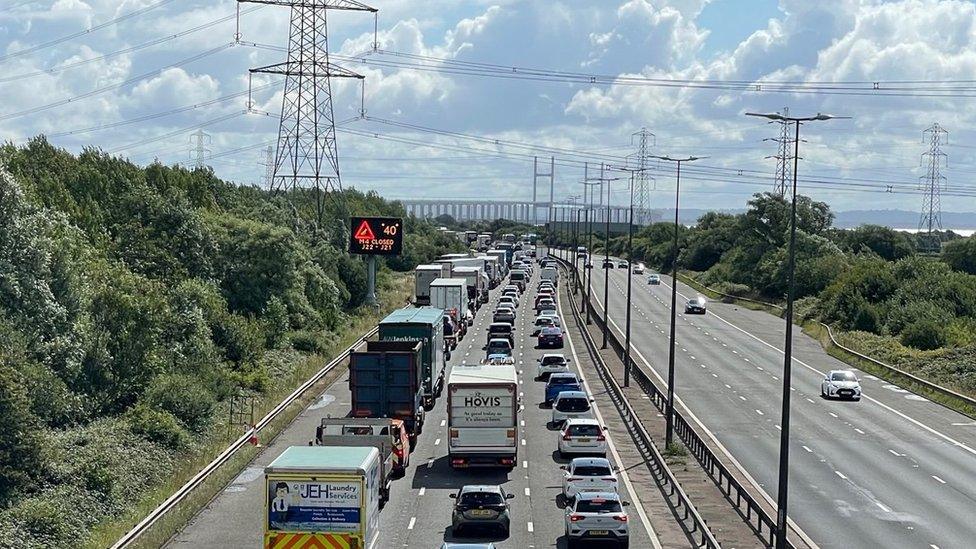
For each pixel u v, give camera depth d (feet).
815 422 199.31
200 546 110.42
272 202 373.20
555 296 450.71
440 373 220.02
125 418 171.22
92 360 179.42
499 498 115.24
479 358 270.67
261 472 147.23
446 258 487.61
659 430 184.14
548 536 114.62
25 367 158.10
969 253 501.15
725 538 113.60
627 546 109.81
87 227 241.76
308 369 239.30
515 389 147.84
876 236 614.34
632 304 460.55
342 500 95.14
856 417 206.90
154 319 193.47
